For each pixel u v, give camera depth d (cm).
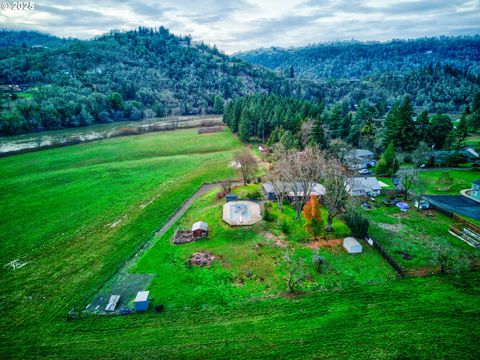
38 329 3428
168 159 10012
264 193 6819
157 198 6988
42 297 3966
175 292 3922
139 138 13262
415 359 2777
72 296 3959
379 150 9850
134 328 3369
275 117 11625
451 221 5522
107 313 3606
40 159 10044
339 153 8606
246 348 3009
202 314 3534
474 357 2770
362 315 3381
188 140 12725
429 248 4703
